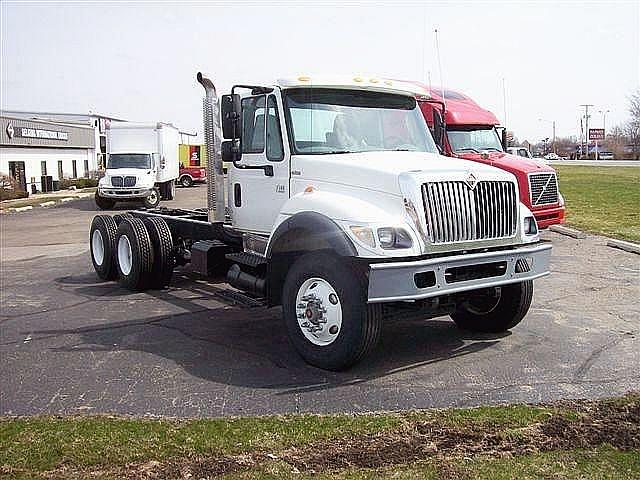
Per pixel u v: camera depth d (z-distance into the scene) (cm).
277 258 675
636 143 9462
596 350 674
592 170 5775
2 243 1769
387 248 577
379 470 412
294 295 637
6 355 695
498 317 728
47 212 2831
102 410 538
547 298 916
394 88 754
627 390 557
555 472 403
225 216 828
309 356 629
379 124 738
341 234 588
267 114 728
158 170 3072
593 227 1708
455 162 660
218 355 681
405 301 593
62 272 1241
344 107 725
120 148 3092
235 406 539
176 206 2878
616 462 415
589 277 1066
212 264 848
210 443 456
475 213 619
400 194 597
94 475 415
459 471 407
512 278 634
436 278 582
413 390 568
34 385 602
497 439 454
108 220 1136
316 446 449
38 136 4709
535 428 471
